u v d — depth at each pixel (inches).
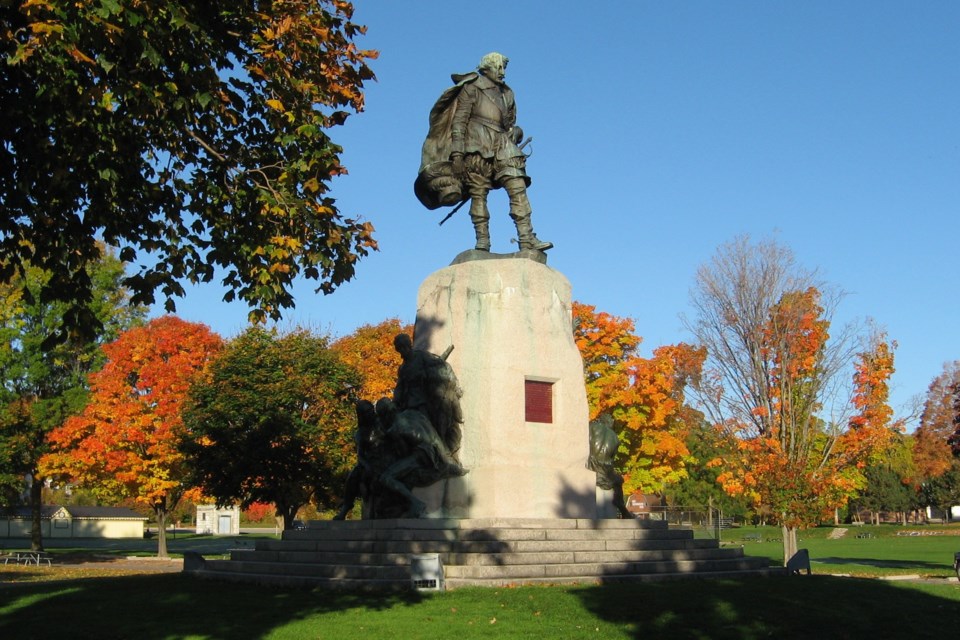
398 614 462.0
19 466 1889.8
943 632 447.8
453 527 614.5
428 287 724.0
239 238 502.0
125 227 486.9
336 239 483.5
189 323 1788.9
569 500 685.3
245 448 1466.5
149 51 407.5
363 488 684.7
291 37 463.2
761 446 1225.4
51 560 1690.5
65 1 377.1
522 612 466.9
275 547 661.3
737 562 658.8
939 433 3280.0
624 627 434.9
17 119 427.2
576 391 709.3
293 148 484.4
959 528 2915.8
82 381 1975.9
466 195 763.4
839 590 558.6
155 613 483.2
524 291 700.7
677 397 1609.3
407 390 687.1
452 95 756.6
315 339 1690.5
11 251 470.6
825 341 1236.5
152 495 1707.7
